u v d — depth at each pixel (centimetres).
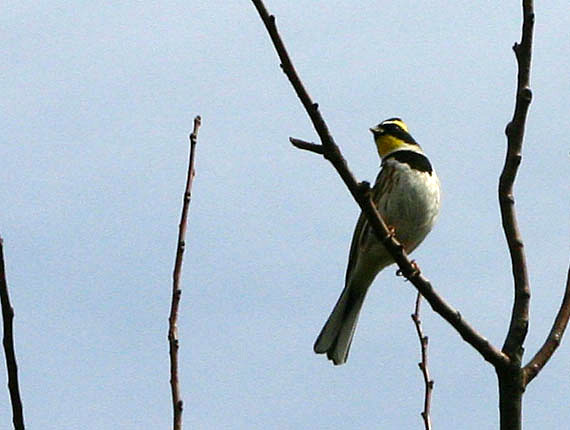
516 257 1008
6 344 760
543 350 988
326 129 977
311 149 1001
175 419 880
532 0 1012
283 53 937
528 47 1016
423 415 1021
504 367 976
